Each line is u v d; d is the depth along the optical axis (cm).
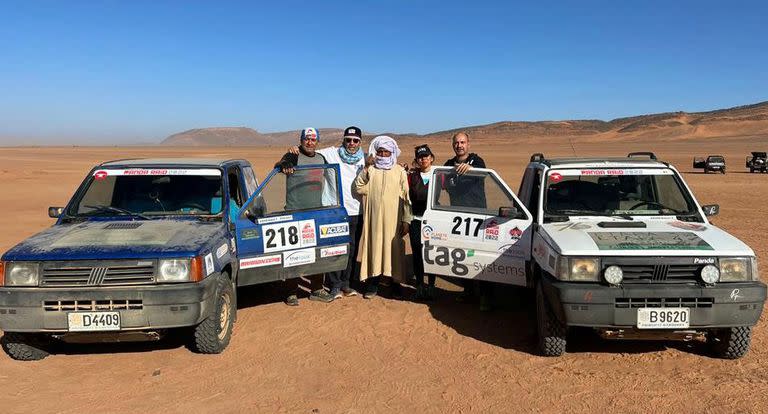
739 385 473
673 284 486
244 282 639
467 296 731
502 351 561
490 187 1088
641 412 434
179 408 447
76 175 3084
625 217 609
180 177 652
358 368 523
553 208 630
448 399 461
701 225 571
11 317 484
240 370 518
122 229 559
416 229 729
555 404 450
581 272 496
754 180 2875
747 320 483
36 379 498
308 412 440
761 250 1010
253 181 816
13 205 1784
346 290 759
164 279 496
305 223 675
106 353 557
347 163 755
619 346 568
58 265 489
